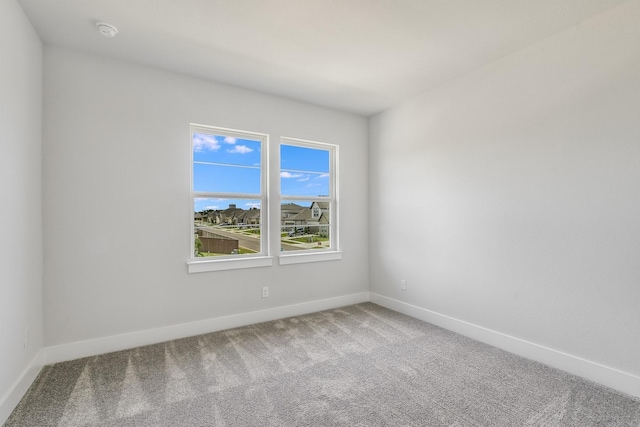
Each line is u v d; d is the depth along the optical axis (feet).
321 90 10.61
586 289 6.97
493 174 8.72
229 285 10.14
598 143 6.75
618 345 6.50
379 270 12.80
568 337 7.25
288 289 11.32
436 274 10.39
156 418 5.62
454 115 9.77
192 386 6.65
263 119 10.79
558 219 7.40
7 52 5.69
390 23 6.93
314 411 5.82
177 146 9.28
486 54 8.30
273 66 8.93
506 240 8.44
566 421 5.53
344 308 12.26
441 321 10.19
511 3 6.26
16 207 6.09
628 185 6.36
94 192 8.16
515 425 5.43
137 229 8.71
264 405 6.00
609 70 6.56
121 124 8.51
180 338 9.26
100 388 6.55
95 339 8.15
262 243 11.08
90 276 8.11
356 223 13.01
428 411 5.82
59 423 5.48
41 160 7.48
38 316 7.25
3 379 5.50
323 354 8.18
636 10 6.18
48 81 7.64
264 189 11.12
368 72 9.30
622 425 5.42
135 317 8.67
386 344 8.80
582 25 6.93
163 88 9.09
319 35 7.41
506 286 8.45
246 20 6.82
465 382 6.81
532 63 7.82
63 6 6.32
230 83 10.04
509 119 8.33
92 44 7.75
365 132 13.25
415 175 11.14
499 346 8.57
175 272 9.24
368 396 6.30
